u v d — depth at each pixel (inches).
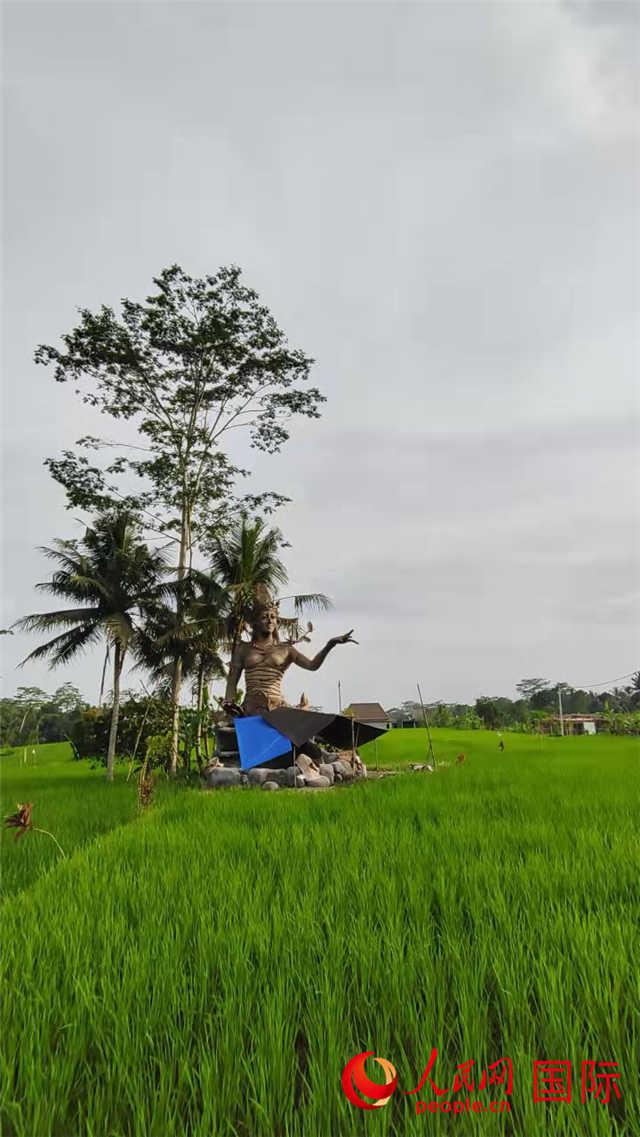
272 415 1314.0
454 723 3405.5
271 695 1021.8
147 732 1208.8
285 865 270.8
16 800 669.3
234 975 161.0
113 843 343.6
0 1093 119.7
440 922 201.2
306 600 1189.1
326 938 187.6
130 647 1233.4
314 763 885.2
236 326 1199.6
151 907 218.7
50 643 1229.7
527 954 167.0
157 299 1166.3
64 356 1162.6
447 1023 143.9
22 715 3073.3
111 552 1263.5
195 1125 114.8
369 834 331.6
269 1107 117.8
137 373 1210.0
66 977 163.8
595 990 146.0
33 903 227.1
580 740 1926.7
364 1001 151.5
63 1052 136.1
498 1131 106.0
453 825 349.1
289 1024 137.9
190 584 1204.5
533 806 417.4
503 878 235.6
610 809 400.5
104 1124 115.3
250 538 1218.0
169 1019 140.6
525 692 4680.1
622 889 220.7
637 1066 122.0
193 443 1274.6
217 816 447.2
